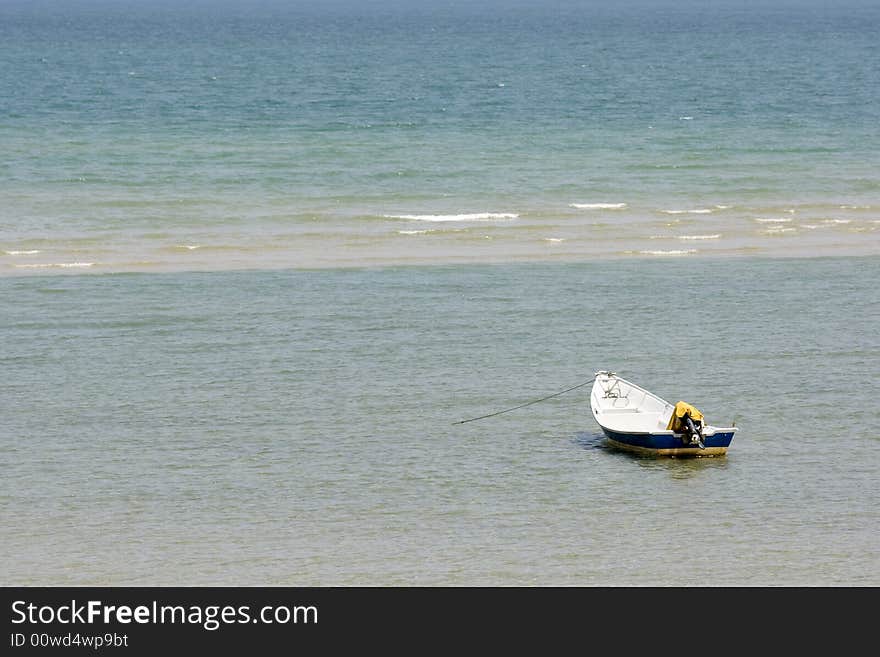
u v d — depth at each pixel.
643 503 45.97
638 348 66.25
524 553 41.69
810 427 54.56
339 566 40.62
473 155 132.38
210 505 45.09
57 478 47.31
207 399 56.84
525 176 119.50
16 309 71.75
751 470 49.47
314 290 77.50
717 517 44.78
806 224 100.94
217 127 156.88
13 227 93.75
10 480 46.97
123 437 51.84
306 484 47.16
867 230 99.12
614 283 80.69
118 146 135.25
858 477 48.78
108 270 81.94
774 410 56.72
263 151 133.38
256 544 42.06
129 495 45.88
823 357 65.19
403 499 45.97
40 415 54.28
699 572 40.62
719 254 90.19
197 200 105.44
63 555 41.00
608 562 41.16
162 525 43.34
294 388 58.59
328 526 43.50
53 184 111.00
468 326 69.88
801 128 160.75
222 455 50.03
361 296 76.19
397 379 60.31
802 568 40.94
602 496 46.59
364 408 56.03
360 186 113.31
